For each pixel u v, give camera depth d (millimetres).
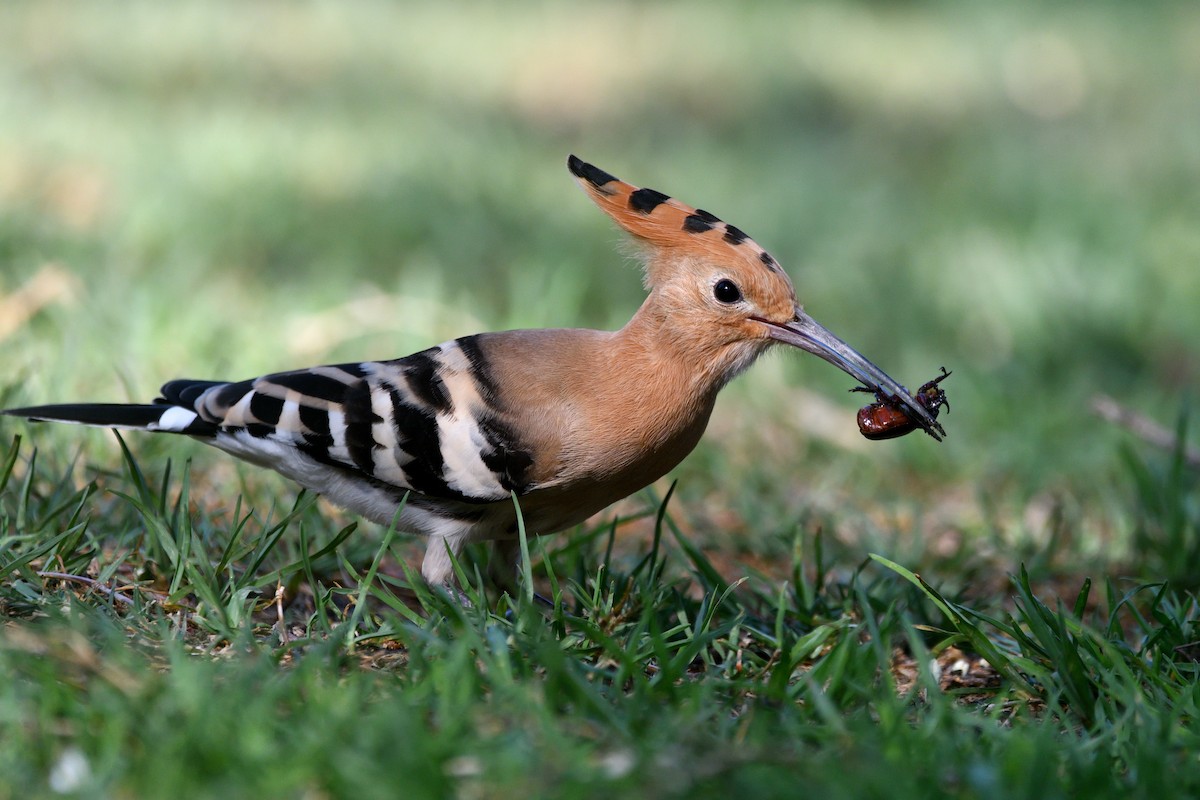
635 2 33969
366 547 8992
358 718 5559
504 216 18844
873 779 5234
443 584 8195
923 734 5922
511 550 8695
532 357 8266
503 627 7086
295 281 15406
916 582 7480
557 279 15016
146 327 12438
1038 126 27656
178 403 8555
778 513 11148
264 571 8391
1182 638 7641
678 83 28344
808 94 28625
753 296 8328
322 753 5137
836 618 8328
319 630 7344
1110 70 31688
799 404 13945
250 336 13062
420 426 8086
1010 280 18078
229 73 24797
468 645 6293
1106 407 10672
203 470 10461
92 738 5391
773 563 10266
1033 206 21656
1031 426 13820
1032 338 17000
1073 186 22625
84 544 8188
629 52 30031
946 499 12516
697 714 6039
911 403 8562
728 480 12086
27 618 7047
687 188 21516
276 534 7859
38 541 7887
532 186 20406
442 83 26484
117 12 27609
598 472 8203
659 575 8328
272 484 10258
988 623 8359
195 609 7543
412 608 8430
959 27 34625
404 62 27438
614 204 8602
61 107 20750
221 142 19688
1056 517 10391
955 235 20250
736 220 20312
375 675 6363
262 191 18047
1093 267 18594
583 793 5094
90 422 8461
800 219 20516
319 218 17641
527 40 30062
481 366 8219
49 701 5582
